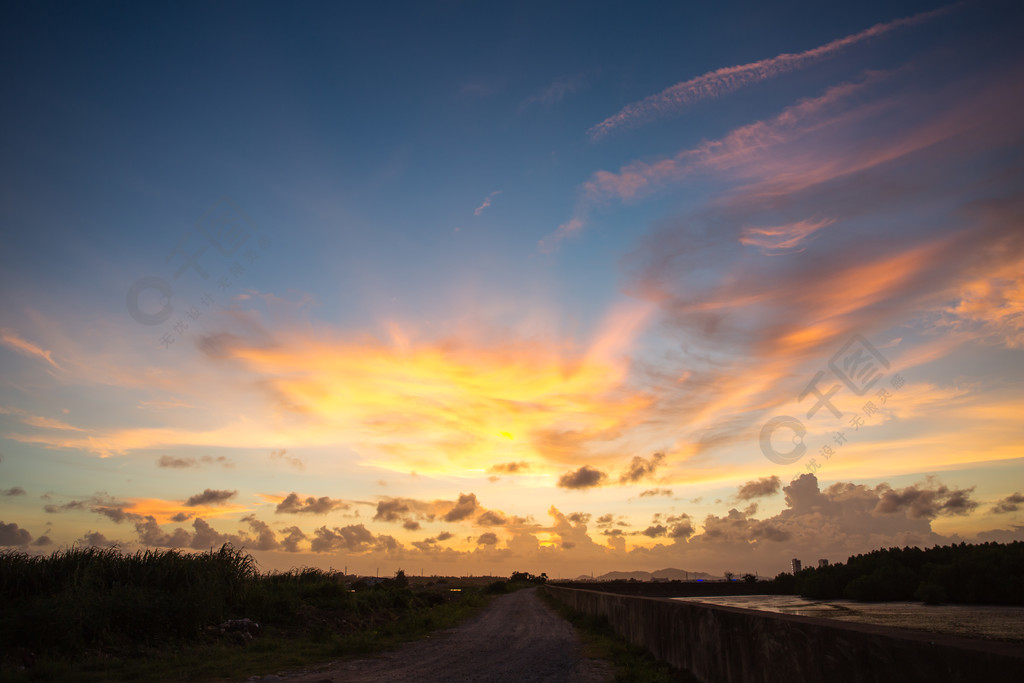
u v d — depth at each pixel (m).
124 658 10.80
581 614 23.47
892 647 4.05
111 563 13.71
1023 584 53.84
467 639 16.16
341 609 18.77
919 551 74.38
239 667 10.45
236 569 16.06
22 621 10.54
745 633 6.66
